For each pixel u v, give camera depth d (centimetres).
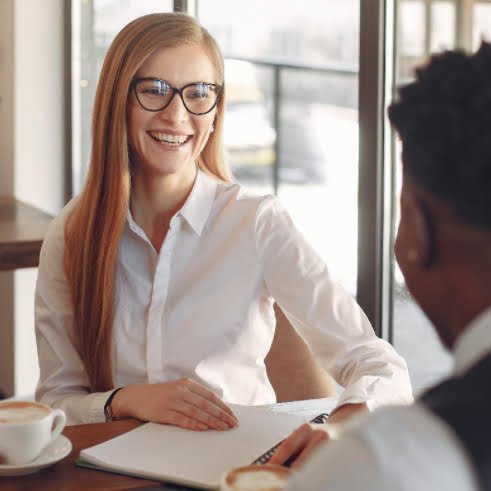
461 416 66
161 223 189
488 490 63
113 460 130
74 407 166
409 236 80
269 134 573
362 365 169
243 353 188
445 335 80
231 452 134
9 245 282
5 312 421
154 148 182
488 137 72
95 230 183
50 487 123
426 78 79
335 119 570
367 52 241
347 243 469
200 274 187
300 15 623
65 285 190
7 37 409
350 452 65
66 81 412
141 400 152
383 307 248
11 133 410
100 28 409
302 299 183
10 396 415
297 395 199
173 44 179
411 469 63
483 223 72
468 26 249
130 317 185
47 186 415
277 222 189
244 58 571
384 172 244
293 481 69
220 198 191
